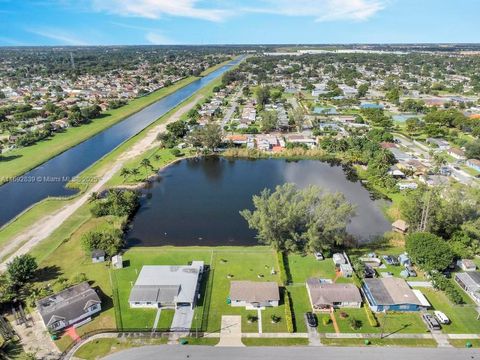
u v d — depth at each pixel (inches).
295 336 2596.0
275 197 3676.2
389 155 5890.8
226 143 7440.9
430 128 7637.8
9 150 6988.2
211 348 2492.6
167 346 2511.1
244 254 3646.7
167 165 6471.5
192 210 4756.4
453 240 3612.2
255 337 2588.6
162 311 2839.6
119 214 4404.5
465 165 6063.0
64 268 3412.9
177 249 3742.6
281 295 3048.7
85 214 4512.8
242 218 4527.6
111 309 2864.2
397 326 2694.4
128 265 3449.8
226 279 3243.1
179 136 7824.8
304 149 6993.1
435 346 2509.8
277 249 3636.8
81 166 6353.3
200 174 6122.1
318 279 3166.8
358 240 3986.2
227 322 2731.3
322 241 3548.2
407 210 3983.8
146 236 4092.0
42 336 2600.9
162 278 3090.6
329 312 2837.1
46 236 3998.5
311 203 3646.7
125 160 6565.0
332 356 2426.2
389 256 3560.5
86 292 2901.1
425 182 5418.3
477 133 7372.1
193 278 3100.4
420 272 3329.2
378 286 3014.3
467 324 2711.6
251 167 6476.4
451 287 2992.1
